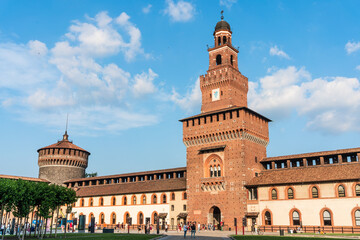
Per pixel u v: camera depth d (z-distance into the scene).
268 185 73.88
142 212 96.75
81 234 66.19
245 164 77.44
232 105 88.69
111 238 52.62
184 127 90.38
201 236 59.91
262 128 87.94
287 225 69.62
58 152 128.75
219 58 98.25
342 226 63.81
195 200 83.06
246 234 63.66
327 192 66.81
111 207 104.50
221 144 82.38
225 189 78.31
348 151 70.50
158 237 56.69
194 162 86.00
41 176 127.75
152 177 105.56
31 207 57.53
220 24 97.88
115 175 110.81
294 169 76.19
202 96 94.81
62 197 60.97
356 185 64.19
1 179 54.06
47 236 58.84
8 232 77.31
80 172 132.62
